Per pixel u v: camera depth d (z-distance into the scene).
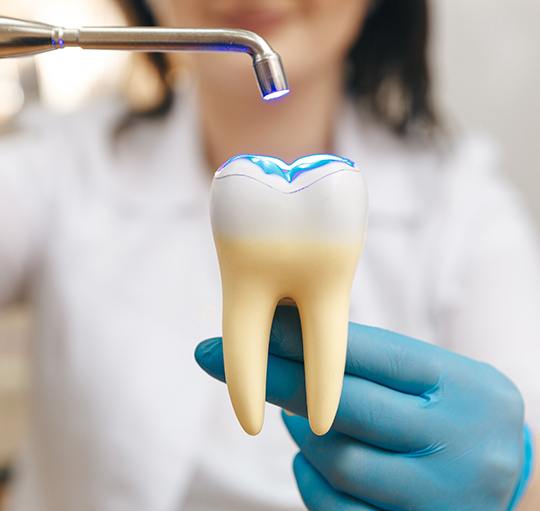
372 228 0.71
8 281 0.78
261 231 0.29
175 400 0.64
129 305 0.68
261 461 0.65
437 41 0.99
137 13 0.81
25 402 0.96
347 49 0.75
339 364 0.29
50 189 0.77
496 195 0.75
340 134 0.76
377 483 0.38
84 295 0.68
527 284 0.69
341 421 0.37
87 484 0.66
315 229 0.29
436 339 0.71
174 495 0.62
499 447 0.40
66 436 0.68
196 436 0.64
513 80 1.00
